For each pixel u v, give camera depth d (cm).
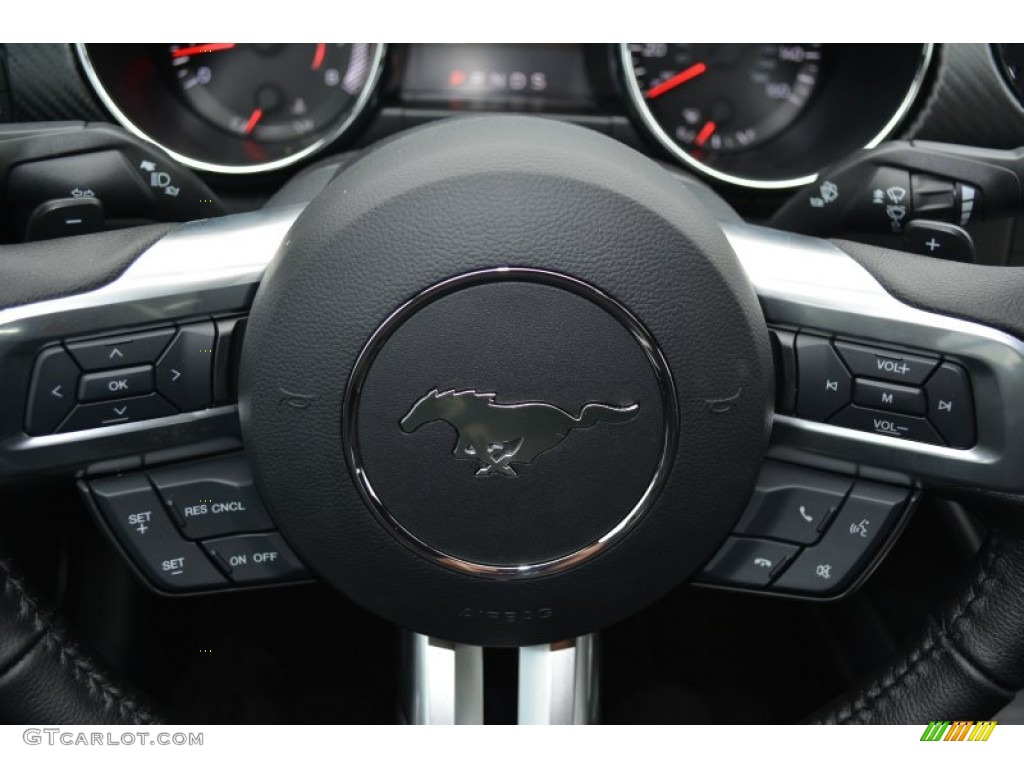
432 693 89
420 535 78
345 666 133
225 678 130
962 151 120
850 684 125
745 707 132
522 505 78
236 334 81
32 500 118
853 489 85
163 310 80
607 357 75
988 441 80
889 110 157
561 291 73
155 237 83
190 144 164
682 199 76
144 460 83
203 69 165
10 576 84
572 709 88
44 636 85
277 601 141
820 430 83
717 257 75
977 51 151
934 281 81
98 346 80
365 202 73
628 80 160
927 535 130
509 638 83
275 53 164
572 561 79
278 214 85
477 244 72
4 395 80
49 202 102
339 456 76
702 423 76
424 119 167
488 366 75
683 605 143
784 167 169
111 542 86
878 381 81
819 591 88
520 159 73
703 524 79
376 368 75
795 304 82
